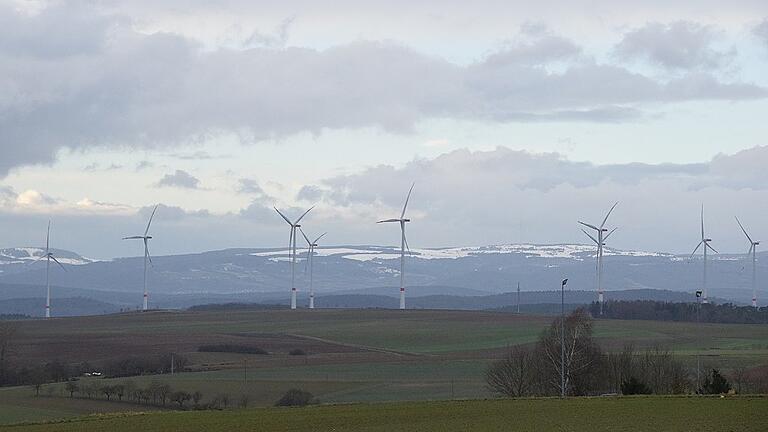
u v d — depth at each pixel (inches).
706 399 5103.3
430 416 4630.9
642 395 5546.3
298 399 6579.7
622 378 6525.6
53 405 6397.6
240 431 4200.3
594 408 4773.6
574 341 6648.6
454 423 4325.8
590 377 6678.2
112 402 6569.9
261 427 4325.8
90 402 6560.0
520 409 4825.3
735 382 6742.1
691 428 3937.0
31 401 6594.5
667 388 6451.8
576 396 5905.5
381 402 5511.8
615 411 4616.1
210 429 4274.1
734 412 4480.8
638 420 4247.0
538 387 6742.1
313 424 4404.5
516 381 6781.5
